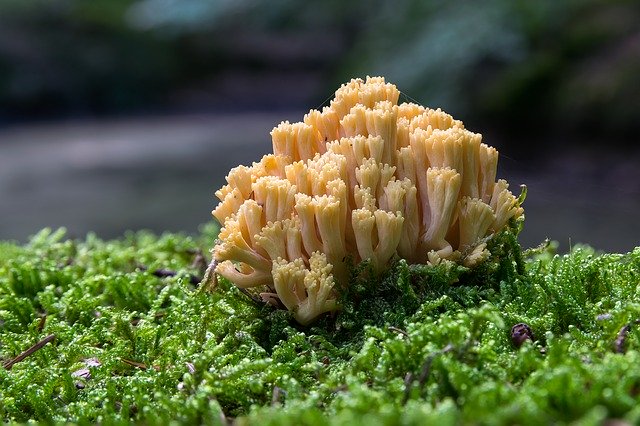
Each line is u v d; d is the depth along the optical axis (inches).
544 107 53.6
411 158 15.1
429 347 12.6
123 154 72.6
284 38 127.5
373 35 66.0
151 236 23.3
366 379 13.1
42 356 15.1
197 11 75.8
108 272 18.7
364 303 14.9
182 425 12.4
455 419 10.9
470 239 15.0
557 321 14.3
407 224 14.9
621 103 49.6
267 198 14.8
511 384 12.4
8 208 51.3
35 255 20.9
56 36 95.4
